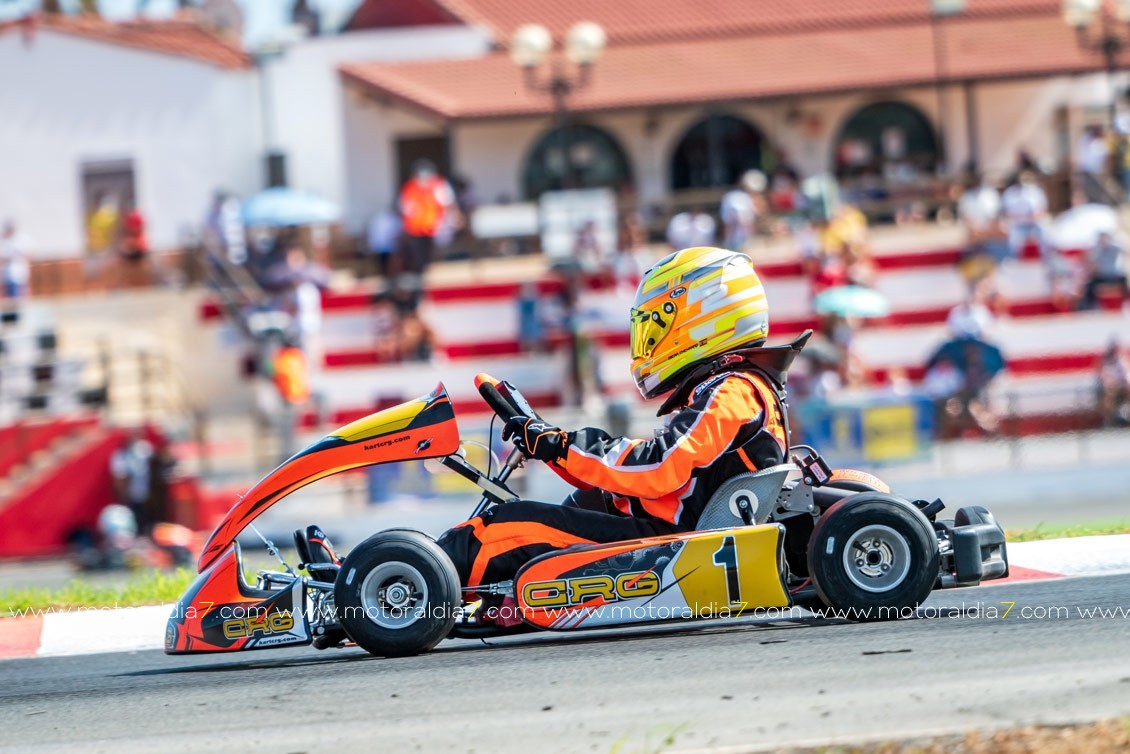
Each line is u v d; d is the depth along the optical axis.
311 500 41.75
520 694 12.35
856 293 56.00
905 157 84.25
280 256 61.69
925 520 14.52
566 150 68.00
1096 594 16.02
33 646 17.31
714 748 10.53
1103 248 62.53
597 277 62.28
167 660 15.90
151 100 80.56
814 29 88.44
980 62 82.56
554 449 14.32
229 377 61.09
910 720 10.99
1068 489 47.88
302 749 11.13
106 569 41.84
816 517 15.15
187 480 46.72
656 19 89.69
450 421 14.58
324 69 86.75
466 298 62.22
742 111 83.31
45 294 65.50
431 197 63.31
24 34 79.25
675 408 15.18
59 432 51.09
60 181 80.00
